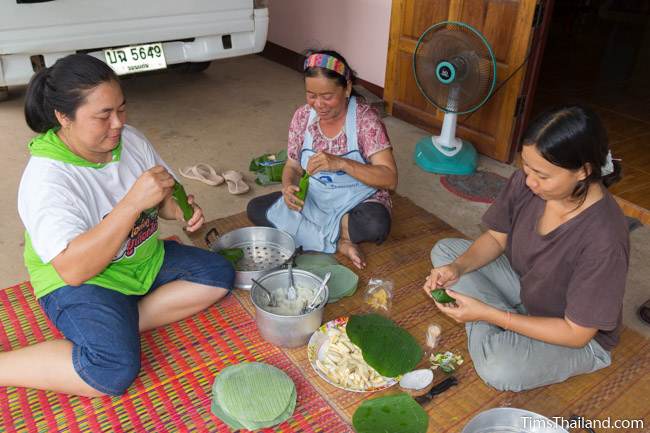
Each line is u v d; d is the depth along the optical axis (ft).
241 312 6.95
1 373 5.44
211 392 5.79
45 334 6.59
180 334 6.57
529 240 5.56
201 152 11.83
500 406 5.69
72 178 5.35
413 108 13.66
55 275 5.60
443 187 10.89
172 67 16.07
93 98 4.81
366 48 14.96
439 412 5.59
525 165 4.67
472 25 11.62
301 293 6.69
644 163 12.04
